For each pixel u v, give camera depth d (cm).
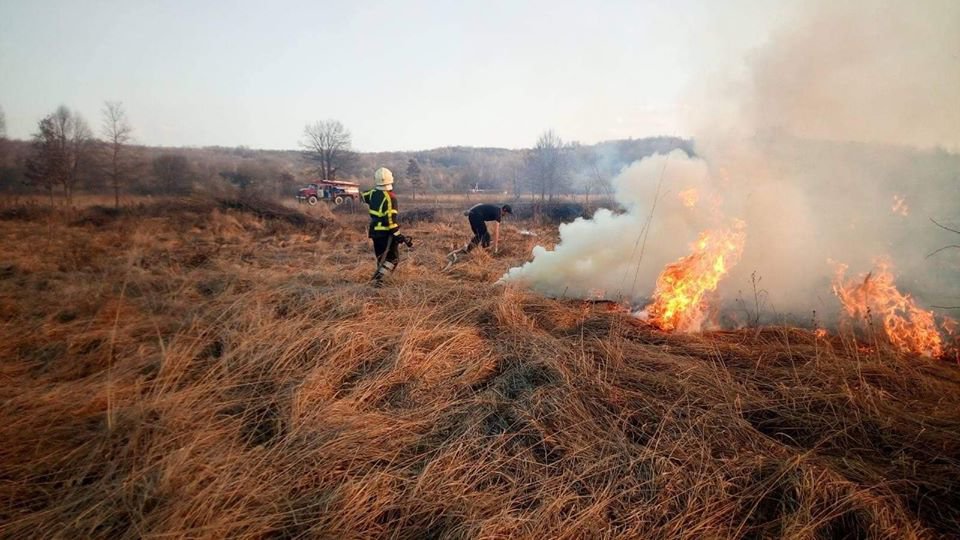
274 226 1522
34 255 753
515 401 289
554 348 360
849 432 266
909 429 263
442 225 1459
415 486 217
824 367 338
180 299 484
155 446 229
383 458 239
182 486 204
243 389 303
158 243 1023
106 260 727
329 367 322
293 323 390
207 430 251
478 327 411
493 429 266
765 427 276
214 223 1439
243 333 368
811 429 268
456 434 261
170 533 179
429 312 432
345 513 201
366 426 263
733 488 221
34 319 423
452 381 319
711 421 271
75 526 186
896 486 221
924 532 196
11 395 287
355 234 1324
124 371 312
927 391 314
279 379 311
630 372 330
